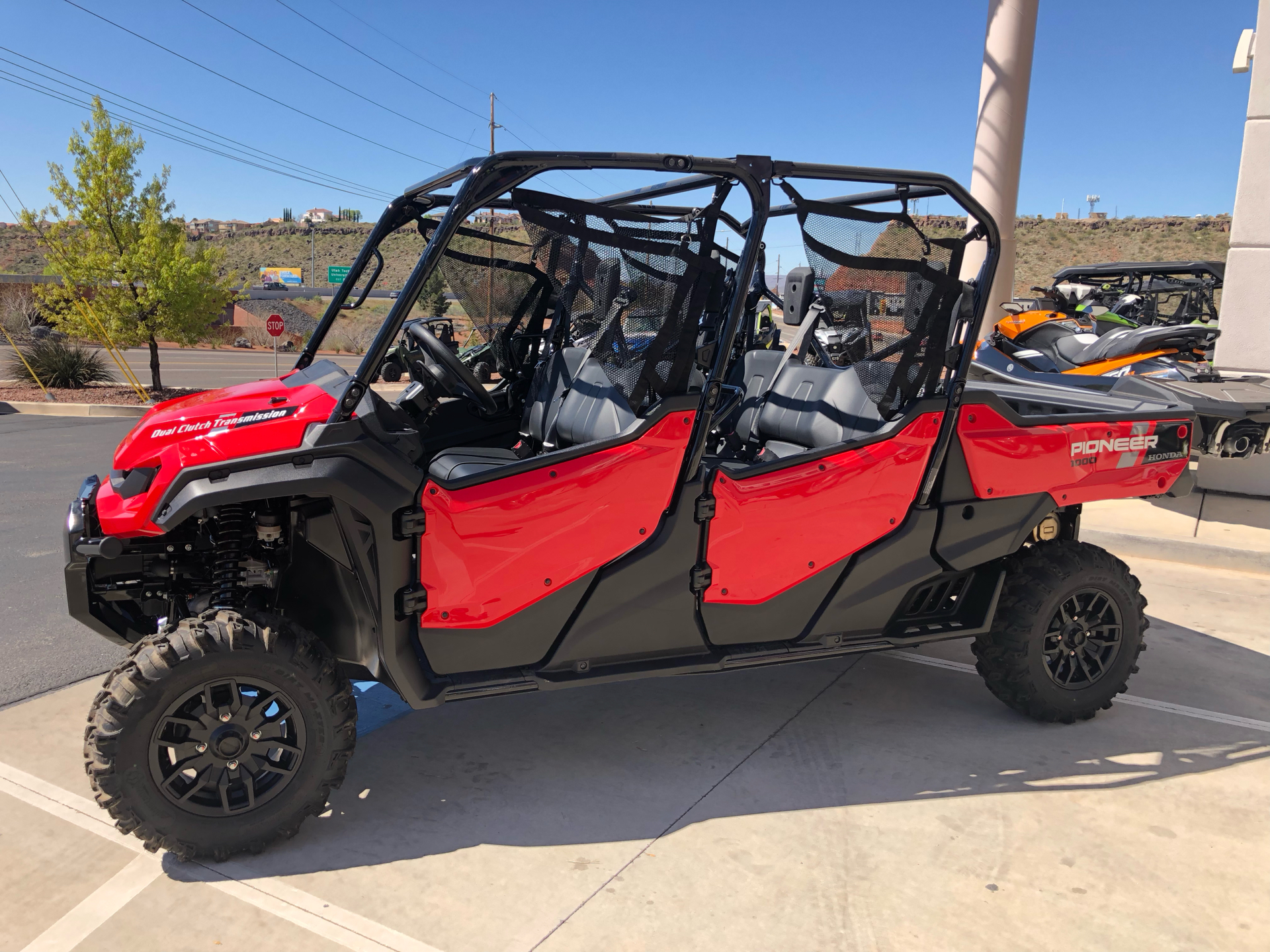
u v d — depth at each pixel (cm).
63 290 1453
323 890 234
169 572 270
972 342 303
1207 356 842
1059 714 336
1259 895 237
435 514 249
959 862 250
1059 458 329
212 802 243
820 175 271
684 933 218
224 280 1537
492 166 241
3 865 242
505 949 212
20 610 447
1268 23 653
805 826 267
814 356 369
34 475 797
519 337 371
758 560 292
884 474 302
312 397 251
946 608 342
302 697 244
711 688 374
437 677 265
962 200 289
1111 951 214
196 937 214
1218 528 611
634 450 268
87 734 229
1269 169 666
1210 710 357
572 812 274
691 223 264
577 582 271
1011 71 890
